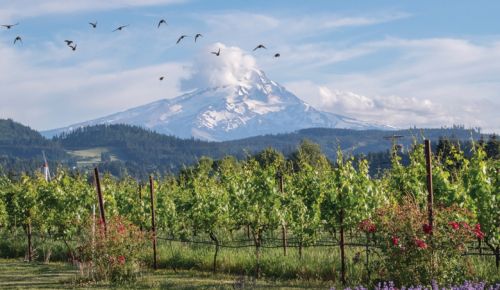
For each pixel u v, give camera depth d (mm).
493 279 13586
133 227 18734
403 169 18219
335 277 16281
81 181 27875
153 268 20672
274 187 20344
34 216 26281
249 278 17438
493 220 14883
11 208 26984
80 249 18344
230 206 21734
